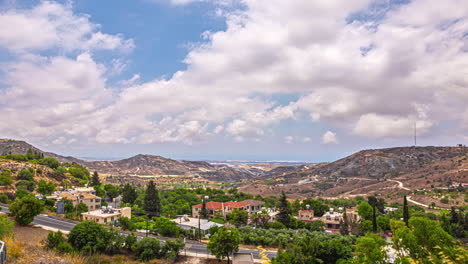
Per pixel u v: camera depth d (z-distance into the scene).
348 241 70.81
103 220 79.56
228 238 52.62
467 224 84.44
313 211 113.31
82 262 30.45
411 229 37.47
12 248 26.00
